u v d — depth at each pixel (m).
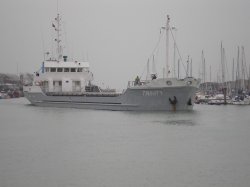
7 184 30.59
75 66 101.38
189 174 32.75
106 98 87.38
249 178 31.52
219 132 55.16
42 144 46.06
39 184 30.52
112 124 63.59
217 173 32.97
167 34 82.75
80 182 30.88
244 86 138.88
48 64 100.69
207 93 146.88
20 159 38.31
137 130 56.72
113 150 42.22
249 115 82.44
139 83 81.62
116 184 30.33
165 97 76.88
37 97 108.75
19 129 60.00
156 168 34.59
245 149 42.47
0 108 111.06
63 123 66.44
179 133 53.91
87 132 55.41
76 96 95.31
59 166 35.53
